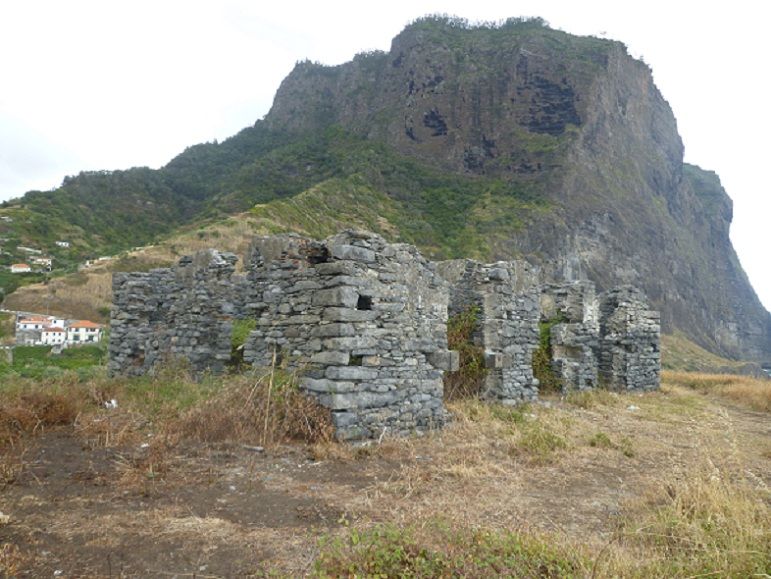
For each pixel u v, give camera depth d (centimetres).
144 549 447
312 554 434
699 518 529
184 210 10131
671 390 2105
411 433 953
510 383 1394
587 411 1412
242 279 1474
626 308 2053
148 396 1052
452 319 1439
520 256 7956
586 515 602
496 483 699
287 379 909
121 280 1605
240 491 611
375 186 9175
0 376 1246
